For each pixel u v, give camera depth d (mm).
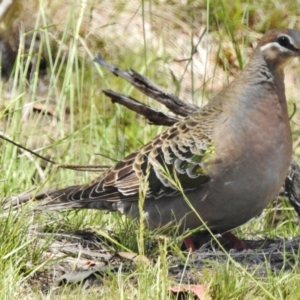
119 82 16922
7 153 13656
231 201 10680
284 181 11422
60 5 17438
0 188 12430
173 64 17328
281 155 10641
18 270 9219
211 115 10867
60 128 14719
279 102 10711
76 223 11438
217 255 10172
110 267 9555
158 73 17125
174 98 12234
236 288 8961
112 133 15930
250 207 10766
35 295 8844
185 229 11023
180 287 8930
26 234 10367
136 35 17547
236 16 18156
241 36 18062
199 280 9305
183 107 12219
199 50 17562
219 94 11047
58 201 11172
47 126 15734
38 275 9656
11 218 10305
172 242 10242
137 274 9086
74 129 16047
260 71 10789
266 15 18578
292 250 10227
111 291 8891
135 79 12266
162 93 12234
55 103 16406
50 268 9781
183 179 10711
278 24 18562
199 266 9875
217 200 10695
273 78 10789
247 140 10492
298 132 16703
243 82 10781
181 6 18125
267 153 10523
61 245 10492
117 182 11062
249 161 10508
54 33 17125
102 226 11391
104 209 11273
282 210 13867
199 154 10664
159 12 17969
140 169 11000
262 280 9477
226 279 9016
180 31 17797
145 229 11008
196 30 17891
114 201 11102
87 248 10500
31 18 17250
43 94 16703
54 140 14734
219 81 17266
